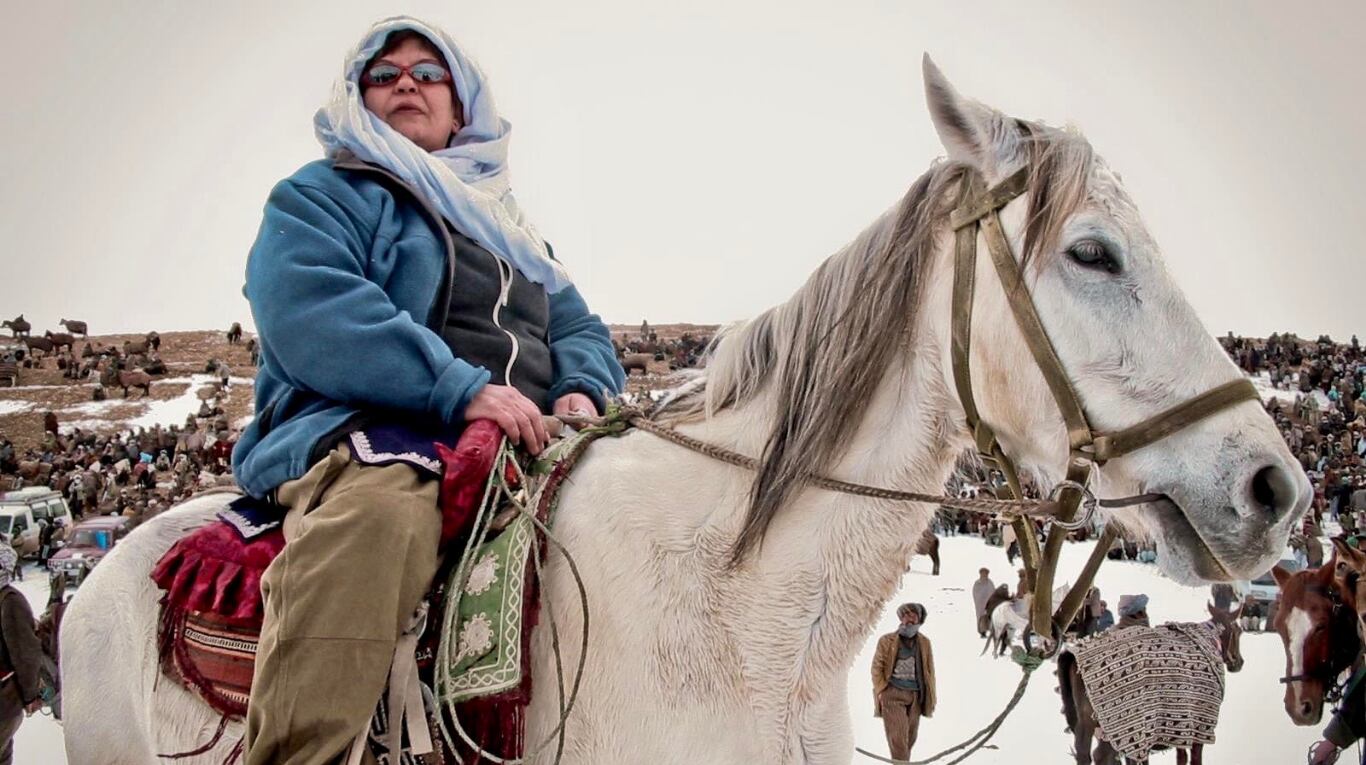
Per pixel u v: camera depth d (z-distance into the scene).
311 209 2.02
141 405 45.25
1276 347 48.41
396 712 1.70
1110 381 1.63
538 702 1.81
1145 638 7.07
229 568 1.94
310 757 1.60
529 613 1.76
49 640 9.24
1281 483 1.53
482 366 2.14
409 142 2.27
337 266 1.96
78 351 55.09
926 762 1.95
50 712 9.83
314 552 1.69
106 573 2.23
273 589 1.69
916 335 1.85
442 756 1.74
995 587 17.25
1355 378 42.62
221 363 50.38
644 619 1.80
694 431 2.05
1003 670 12.92
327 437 1.90
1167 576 1.64
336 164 2.18
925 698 7.77
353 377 1.87
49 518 23.80
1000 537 28.84
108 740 2.14
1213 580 1.59
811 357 1.89
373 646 1.64
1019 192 1.74
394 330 1.88
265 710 1.62
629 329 59.84
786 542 1.84
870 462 1.86
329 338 1.87
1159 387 1.61
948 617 17.16
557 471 1.95
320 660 1.62
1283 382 44.12
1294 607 7.38
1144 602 8.89
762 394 2.00
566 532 1.88
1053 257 1.67
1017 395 1.70
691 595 1.82
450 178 2.27
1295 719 7.29
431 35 2.49
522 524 1.82
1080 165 1.70
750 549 1.82
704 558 1.86
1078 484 1.63
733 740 1.78
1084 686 7.23
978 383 1.75
